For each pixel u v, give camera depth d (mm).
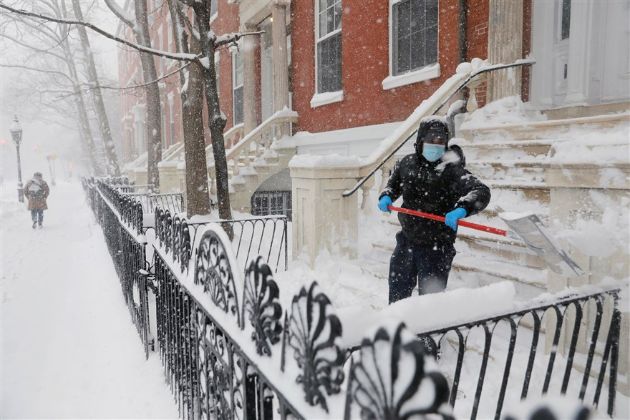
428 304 2010
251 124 13398
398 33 8367
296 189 5812
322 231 5488
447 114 6238
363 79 9156
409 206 3279
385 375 917
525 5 6160
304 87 11242
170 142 23719
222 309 2121
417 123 6074
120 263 6516
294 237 5879
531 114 6043
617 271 2549
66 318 5488
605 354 2506
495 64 6188
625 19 5406
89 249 10227
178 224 3137
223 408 2148
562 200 2797
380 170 6465
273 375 1471
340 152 9836
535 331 2275
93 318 5434
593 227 2607
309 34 10930
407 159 3326
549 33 6035
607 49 5582
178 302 3121
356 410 1125
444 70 7344
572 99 5711
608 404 2492
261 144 11992
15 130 23391
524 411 734
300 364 1335
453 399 2141
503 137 5645
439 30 7391
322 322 1207
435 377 853
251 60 13328
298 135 11312
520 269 3869
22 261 9242
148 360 4184
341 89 10188
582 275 2615
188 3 6867
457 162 3127
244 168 10898
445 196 3164
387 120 8625
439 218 3113
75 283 7180
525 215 2273
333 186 5527
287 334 1486
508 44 6039
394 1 8328
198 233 7430
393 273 3451
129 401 3510
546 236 2305
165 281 3605
